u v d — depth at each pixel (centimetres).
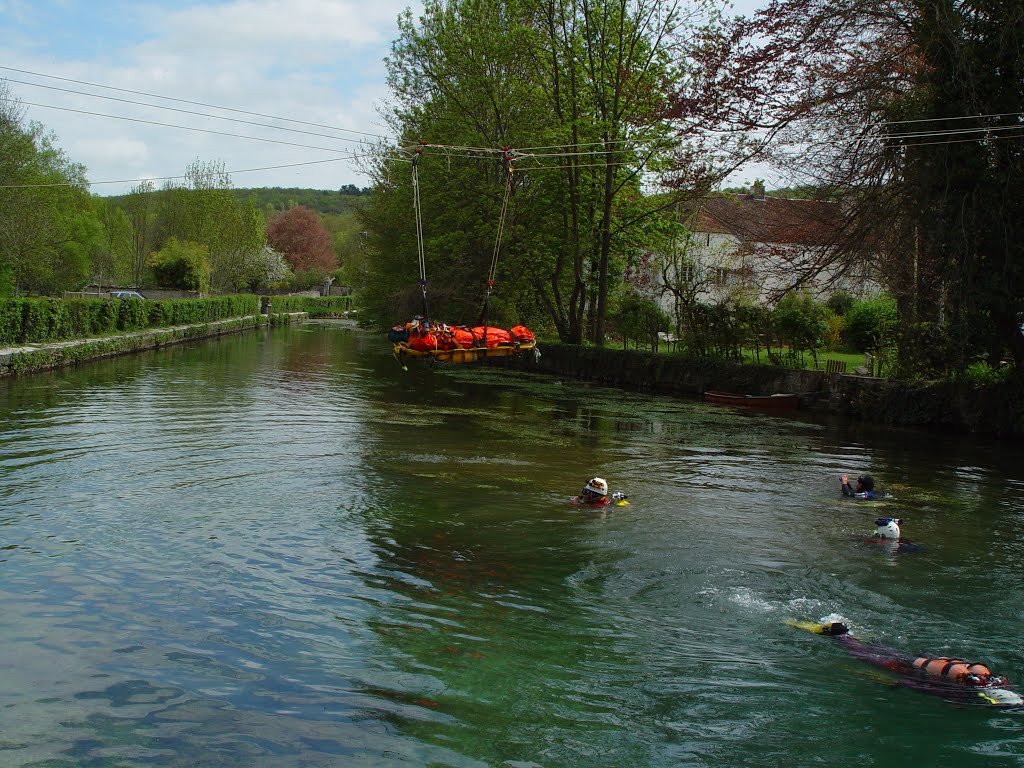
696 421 2452
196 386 2817
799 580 976
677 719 638
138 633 769
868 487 1453
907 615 872
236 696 653
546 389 3288
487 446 1864
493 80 3928
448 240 4250
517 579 955
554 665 727
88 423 1969
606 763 573
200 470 1494
